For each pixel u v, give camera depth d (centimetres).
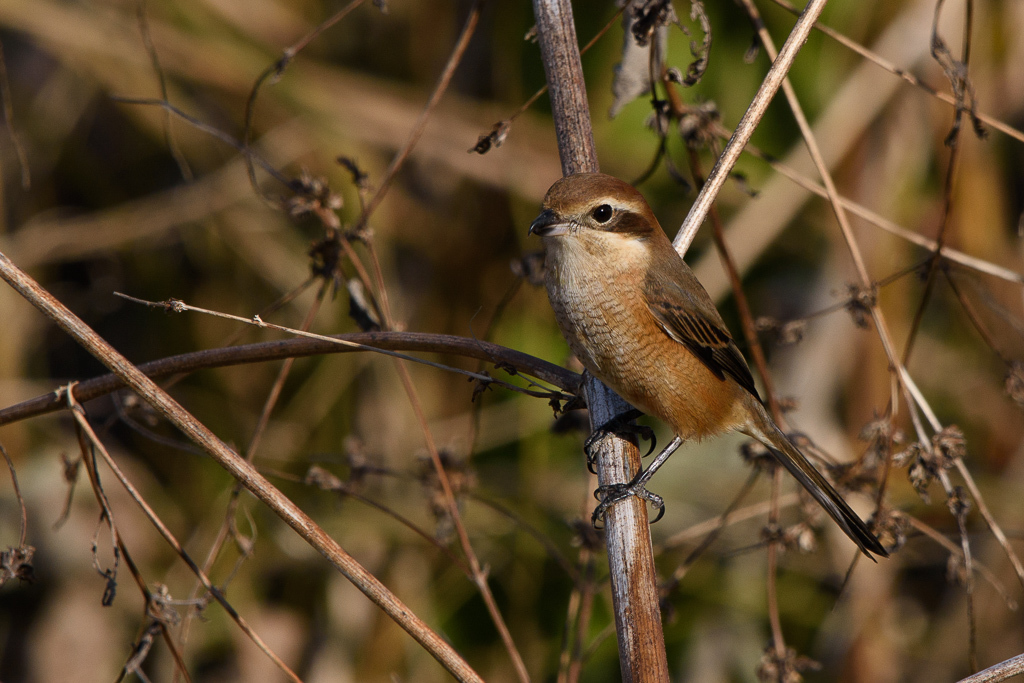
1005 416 1103
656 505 688
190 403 1095
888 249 1095
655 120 770
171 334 1137
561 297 692
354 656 999
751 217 1112
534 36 715
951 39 1073
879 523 698
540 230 673
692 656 1027
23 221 1130
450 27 1177
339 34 1174
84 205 1153
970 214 1103
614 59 1140
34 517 1012
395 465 1058
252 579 1018
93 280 1132
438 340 639
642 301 680
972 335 1131
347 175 1113
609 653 987
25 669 970
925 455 668
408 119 1144
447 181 1154
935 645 1046
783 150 1156
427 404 1101
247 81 1120
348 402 1089
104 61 1098
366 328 747
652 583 551
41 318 1108
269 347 636
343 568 522
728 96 1145
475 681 520
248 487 520
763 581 1036
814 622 1034
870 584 1023
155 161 1162
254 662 990
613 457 634
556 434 785
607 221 676
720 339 712
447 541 775
